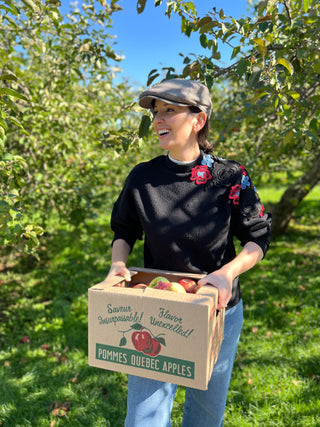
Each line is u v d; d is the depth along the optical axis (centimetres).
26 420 231
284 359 288
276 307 384
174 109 130
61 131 360
